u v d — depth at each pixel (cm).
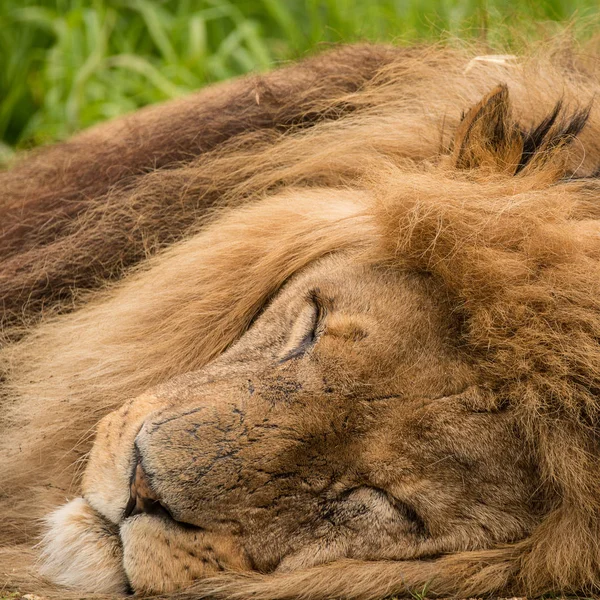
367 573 493
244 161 712
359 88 746
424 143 647
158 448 481
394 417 494
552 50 745
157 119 781
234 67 1262
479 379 493
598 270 489
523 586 500
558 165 557
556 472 486
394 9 1177
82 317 658
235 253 616
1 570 550
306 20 1276
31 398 634
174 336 612
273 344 534
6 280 702
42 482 619
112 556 500
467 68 707
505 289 491
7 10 1265
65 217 727
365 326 504
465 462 493
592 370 478
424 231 508
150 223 699
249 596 482
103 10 1262
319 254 568
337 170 674
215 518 482
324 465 493
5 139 1241
